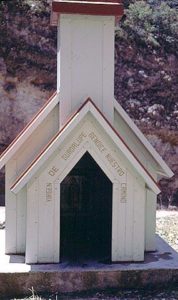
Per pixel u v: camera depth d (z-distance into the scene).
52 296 6.19
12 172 7.08
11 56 17.19
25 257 6.75
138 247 6.77
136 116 16.78
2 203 15.35
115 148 6.58
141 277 6.43
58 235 6.62
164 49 18.03
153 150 7.20
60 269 6.38
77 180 7.61
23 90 17.06
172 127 16.84
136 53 17.69
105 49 6.92
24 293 6.25
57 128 7.03
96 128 6.52
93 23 6.88
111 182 6.82
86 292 6.33
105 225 7.41
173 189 16.27
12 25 17.66
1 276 6.21
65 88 6.87
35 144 7.05
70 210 7.61
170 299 6.12
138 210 6.73
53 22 7.68
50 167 6.52
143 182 6.71
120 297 6.19
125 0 19.72
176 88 17.50
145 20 18.69
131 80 17.27
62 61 6.84
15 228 7.15
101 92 6.96
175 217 13.48
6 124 16.75
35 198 6.53
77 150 6.53
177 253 7.32
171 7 20.33
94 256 7.05
